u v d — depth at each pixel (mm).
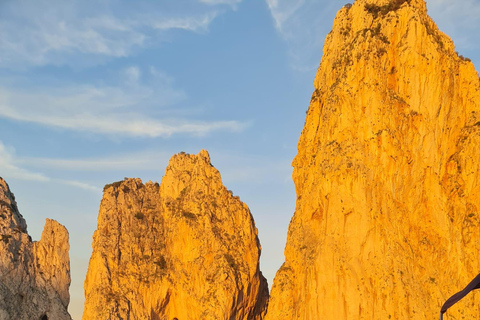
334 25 105875
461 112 96125
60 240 114750
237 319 117312
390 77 95312
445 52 96250
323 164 94250
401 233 89625
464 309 86750
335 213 91062
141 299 118125
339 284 89062
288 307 97250
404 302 86188
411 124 92375
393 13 97062
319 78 105750
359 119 93562
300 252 97125
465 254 89375
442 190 91875
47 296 110625
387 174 90750
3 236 110125
